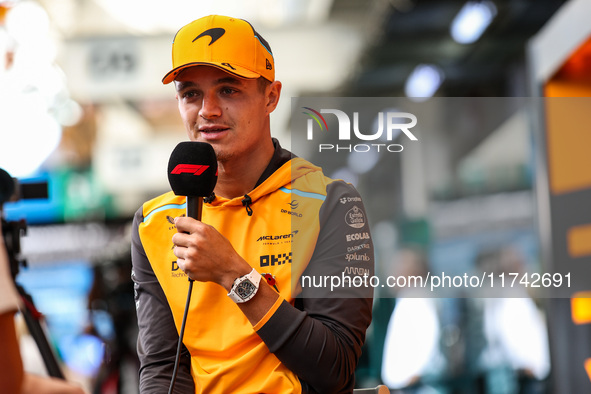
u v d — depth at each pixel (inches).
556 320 204.7
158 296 120.9
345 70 534.3
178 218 107.4
